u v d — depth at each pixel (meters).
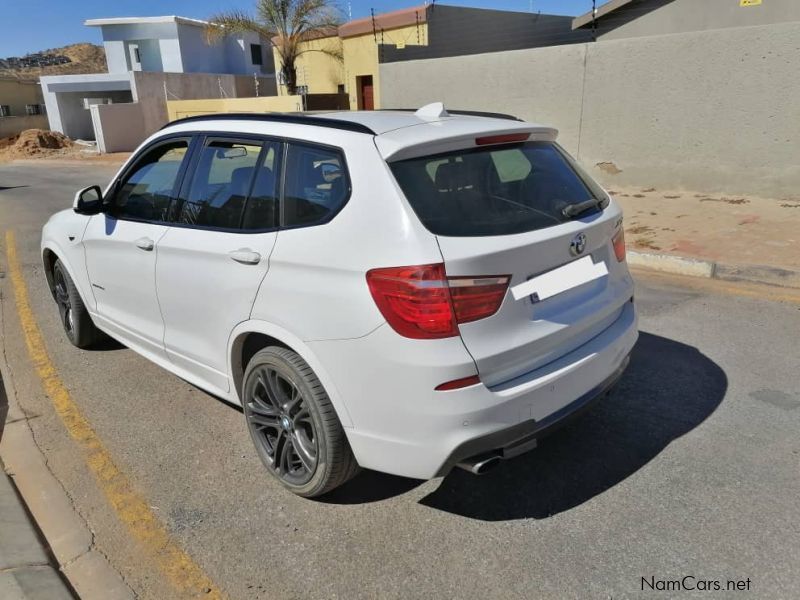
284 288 2.84
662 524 2.83
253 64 37.22
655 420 3.67
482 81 12.12
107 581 2.64
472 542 2.78
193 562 2.73
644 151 10.13
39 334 5.50
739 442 3.42
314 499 3.13
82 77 33.94
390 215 2.58
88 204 4.27
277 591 2.55
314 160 2.95
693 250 6.79
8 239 9.89
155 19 33.94
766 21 10.51
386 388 2.55
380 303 2.51
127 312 4.14
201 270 3.32
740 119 8.99
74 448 3.65
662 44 9.53
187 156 3.67
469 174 2.82
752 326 4.98
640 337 4.85
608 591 2.48
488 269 2.50
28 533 2.89
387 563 2.68
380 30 20.14
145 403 4.18
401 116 3.18
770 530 2.76
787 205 8.49
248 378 3.19
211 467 3.43
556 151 3.34
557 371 2.74
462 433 2.49
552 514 2.94
